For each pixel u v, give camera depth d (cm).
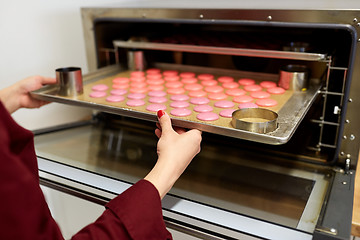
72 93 95
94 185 80
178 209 71
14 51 114
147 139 111
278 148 98
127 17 104
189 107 88
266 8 87
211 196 79
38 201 47
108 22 117
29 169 52
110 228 53
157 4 112
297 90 96
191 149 64
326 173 87
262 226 66
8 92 92
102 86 103
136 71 121
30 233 45
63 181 84
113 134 115
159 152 63
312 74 101
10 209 43
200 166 94
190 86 103
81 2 128
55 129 116
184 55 120
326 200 72
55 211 95
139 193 56
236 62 112
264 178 87
